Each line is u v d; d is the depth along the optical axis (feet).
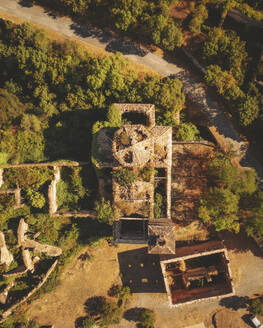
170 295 107.14
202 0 105.09
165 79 114.83
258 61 106.83
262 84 107.55
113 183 99.09
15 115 111.96
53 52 107.14
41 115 113.60
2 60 113.39
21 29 105.09
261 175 113.80
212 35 103.19
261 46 105.50
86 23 114.73
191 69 114.32
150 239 96.89
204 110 115.14
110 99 110.63
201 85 114.52
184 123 115.03
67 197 114.42
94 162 103.24
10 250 114.62
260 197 101.65
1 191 110.22
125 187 98.63
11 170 111.75
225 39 101.71
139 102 107.55
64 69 106.83
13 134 114.62
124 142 93.97
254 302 112.06
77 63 108.68
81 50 109.19
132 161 93.81
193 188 115.03
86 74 110.01
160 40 105.09
